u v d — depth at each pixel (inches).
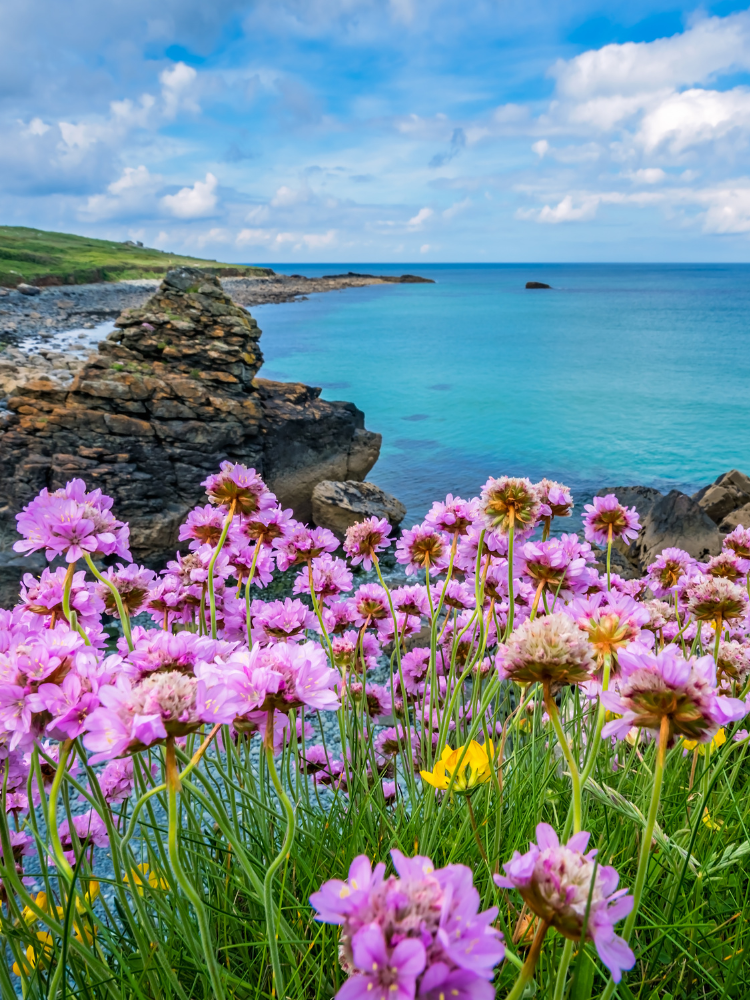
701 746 83.7
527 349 1884.8
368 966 28.5
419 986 29.3
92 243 5290.4
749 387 1330.0
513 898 67.8
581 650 50.6
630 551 502.0
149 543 480.1
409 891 32.2
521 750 95.0
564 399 1225.4
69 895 47.7
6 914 81.2
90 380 499.5
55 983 49.0
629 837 80.6
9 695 51.4
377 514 571.5
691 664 45.9
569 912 35.9
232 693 47.1
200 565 110.5
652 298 4291.3
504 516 93.5
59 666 54.5
